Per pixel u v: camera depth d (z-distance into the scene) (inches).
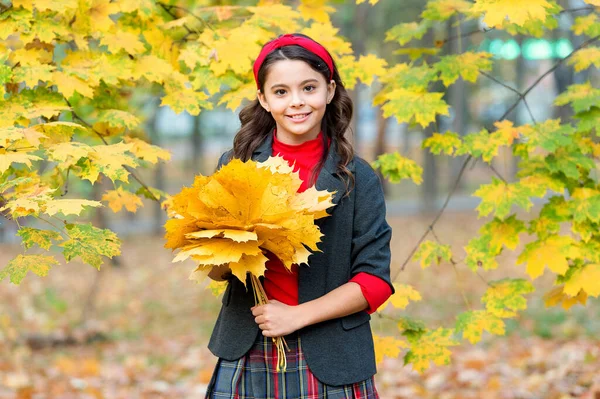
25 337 326.6
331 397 91.4
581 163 132.1
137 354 305.6
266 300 90.7
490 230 135.6
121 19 135.9
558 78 552.1
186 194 85.2
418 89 138.3
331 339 92.3
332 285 93.6
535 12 113.6
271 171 88.4
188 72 147.7
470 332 132.8
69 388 234.2
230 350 93.7
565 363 232.2
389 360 268.1
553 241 130.3
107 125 133.0
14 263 93.5
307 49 93.7
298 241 84.7
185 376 260.2
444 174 1242.6
